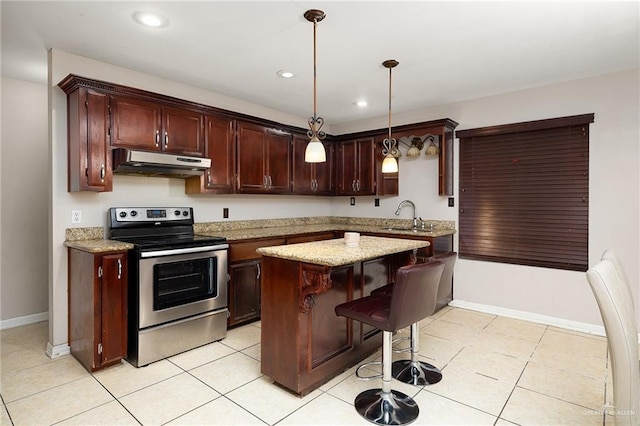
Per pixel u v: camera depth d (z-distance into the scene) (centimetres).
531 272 359
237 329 338
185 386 231
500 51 269
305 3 205
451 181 408
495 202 381
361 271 264
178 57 282
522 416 199
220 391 225
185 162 308
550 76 322
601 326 321
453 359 272
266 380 239
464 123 401
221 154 357
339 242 270
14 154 333
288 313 220
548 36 245
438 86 351
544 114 348
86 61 283
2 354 278
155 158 287
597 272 124
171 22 227
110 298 252
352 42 255
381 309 202
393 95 381
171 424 192
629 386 118
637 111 303
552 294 347
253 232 388
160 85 331
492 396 220
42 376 243
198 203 376
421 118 435
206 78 331
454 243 409
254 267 353
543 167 351
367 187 465
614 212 314
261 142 400
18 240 337
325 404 211
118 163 274
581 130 330
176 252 276
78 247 258
